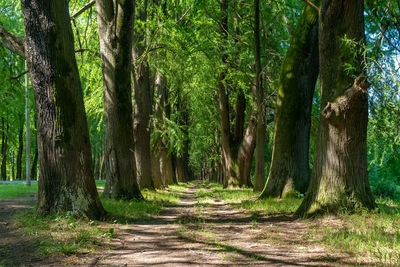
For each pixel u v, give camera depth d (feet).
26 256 15.25
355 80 23.16
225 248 17.21
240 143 75.92
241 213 31.50
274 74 59.57
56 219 22.27
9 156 174.70
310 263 14.17
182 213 33.47
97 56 51.01
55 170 24.62
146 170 57.41
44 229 20.18
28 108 72.79
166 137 54.24
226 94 75.41
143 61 53.47
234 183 74.28
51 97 24.68
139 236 20.66
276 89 58.49
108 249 17.12
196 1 50.37
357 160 25.32
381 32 26.50
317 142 27.20
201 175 268.62
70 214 23.80
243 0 59.47
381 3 27.81
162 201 44.47
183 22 60.64
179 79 57.21
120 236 20.47
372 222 20.94
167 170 100.58
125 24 38.78
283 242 18.54
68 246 16.48
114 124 41.47
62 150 24.67
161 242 18.94
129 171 42.04
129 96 42.14
